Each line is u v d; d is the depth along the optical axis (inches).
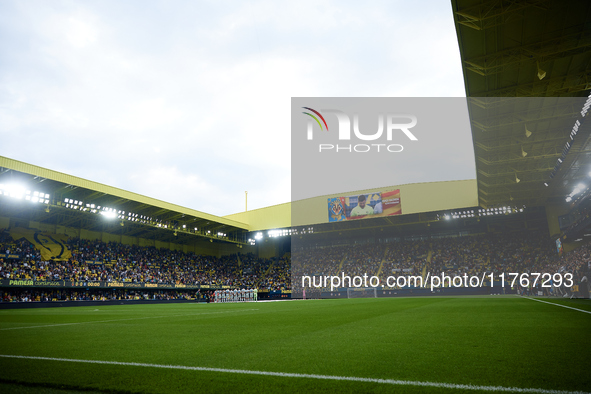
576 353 179.5
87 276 1647.4
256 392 130.4
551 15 640.4
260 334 295.1
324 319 433.7
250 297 1743.4
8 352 221.5
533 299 885.8
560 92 843.4
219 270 2422.5
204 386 139.6
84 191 1552.7
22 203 1526.8
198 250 2571.4
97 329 367.6
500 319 358.3
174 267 2146.9
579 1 607.2
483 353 184.4
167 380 149.9
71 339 283.6
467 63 764.0
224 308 883.4
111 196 1627.7
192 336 291.0
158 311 790.5
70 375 161.2
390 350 200.7
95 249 1856.5
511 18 642.8
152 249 2203.5
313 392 128.3
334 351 203.5
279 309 745.6
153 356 201.8
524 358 170.2
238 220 2506.2
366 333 279.9
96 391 140.0
